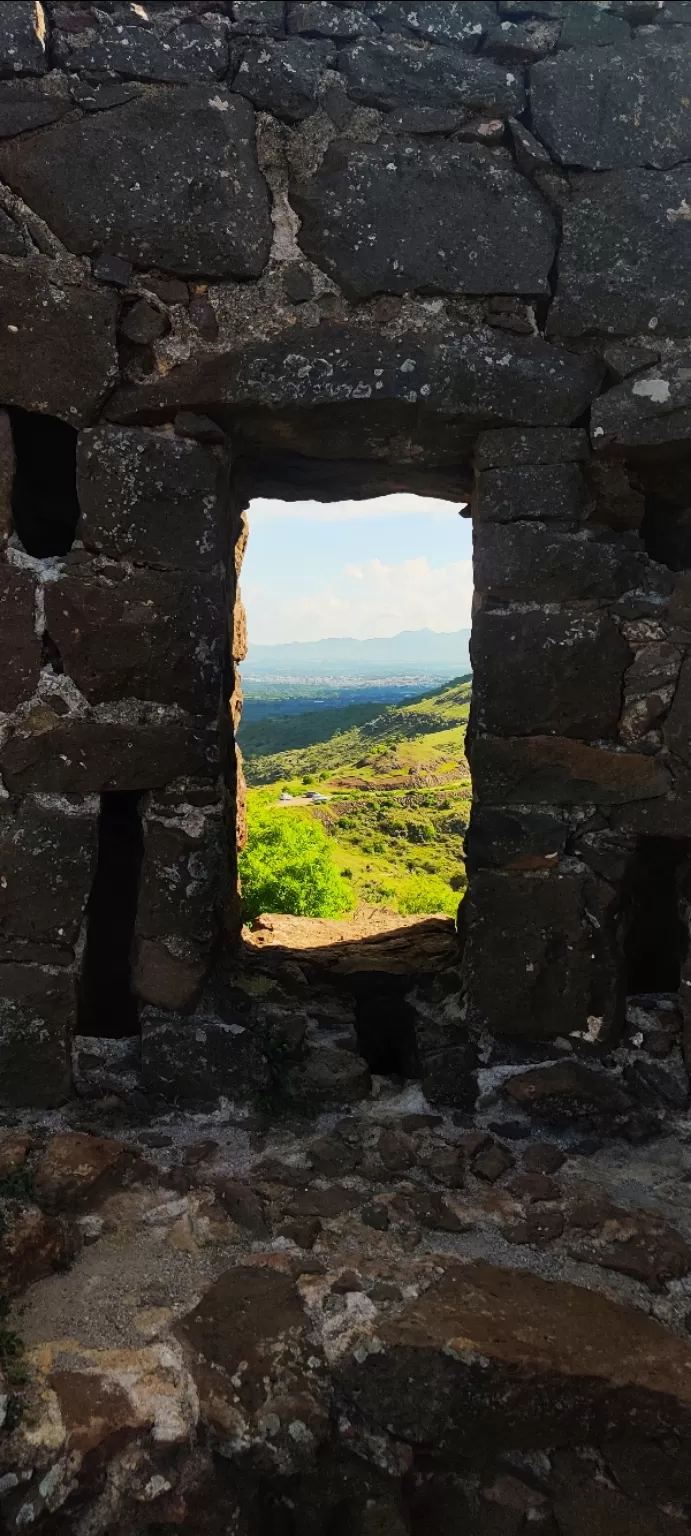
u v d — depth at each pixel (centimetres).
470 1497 199
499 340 281
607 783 286
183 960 289
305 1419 189
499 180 279
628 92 276
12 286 270
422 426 291
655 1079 293
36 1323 206
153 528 279
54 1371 194
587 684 285
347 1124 283
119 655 280
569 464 284
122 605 279
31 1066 286
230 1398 191
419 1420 196
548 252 281
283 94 272
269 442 307
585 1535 192
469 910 294
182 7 274
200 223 272
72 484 332
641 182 277
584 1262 227
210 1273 222
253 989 328
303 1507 192
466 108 278
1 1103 288
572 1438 198
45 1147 261
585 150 277
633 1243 233
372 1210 243
